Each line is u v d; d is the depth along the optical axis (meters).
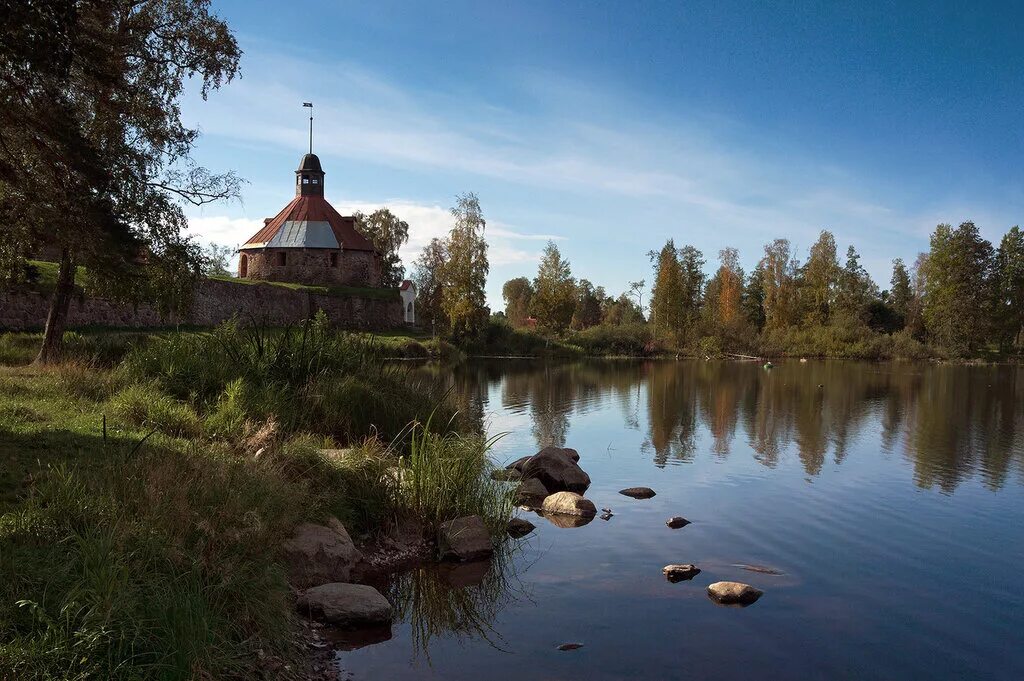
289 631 6.11
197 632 4.93
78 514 5.74
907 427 21.89
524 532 10.19
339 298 58.84
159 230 16.70
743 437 19.67
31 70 9.84
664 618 7.11
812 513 11.45
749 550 9.44
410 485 9.88
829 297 86.12
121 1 15.38
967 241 75.50
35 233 13.11
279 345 14.84
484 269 64.69
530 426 21.20
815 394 32.69
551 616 7.16
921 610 7.45
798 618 7.17
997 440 19.39
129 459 7.73
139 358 14.09
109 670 4.23
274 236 67.50
